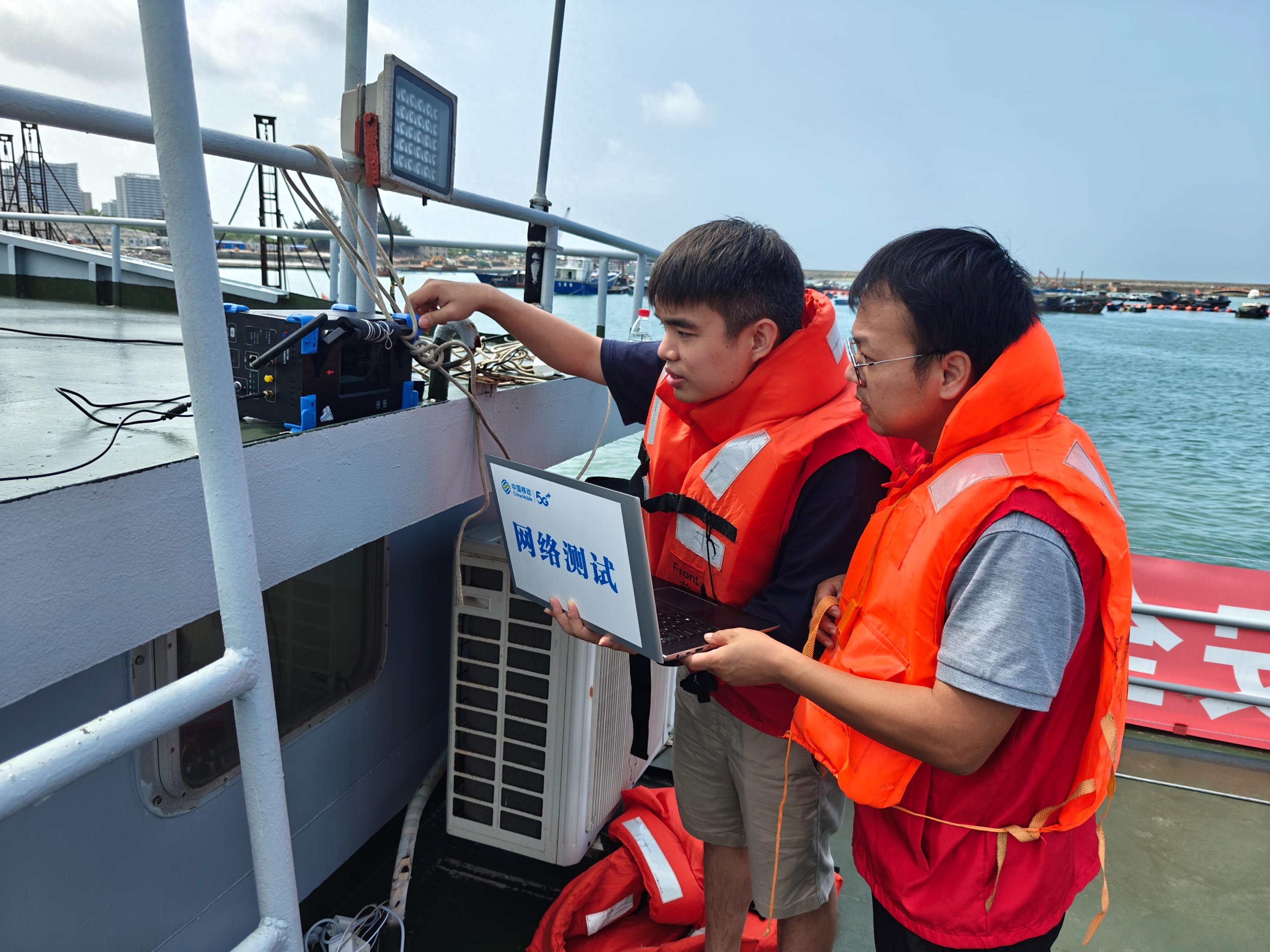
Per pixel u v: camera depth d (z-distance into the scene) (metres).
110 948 1.44
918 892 1.09
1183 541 16.33
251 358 1.24
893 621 1.07
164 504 0.97
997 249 1.04
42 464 0.94
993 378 1.01
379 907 1.97
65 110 0.89
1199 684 3.52
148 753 1.44
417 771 2.47
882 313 1.07
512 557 1.48
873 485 1.39
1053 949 2.19
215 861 1.65
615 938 2.02
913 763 1.06
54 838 1.31
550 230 2.38
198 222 0.71
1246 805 2.93
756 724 1.51
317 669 2.00
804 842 1.57
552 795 2.08
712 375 1.42
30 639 0.83
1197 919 2.32
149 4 0.67
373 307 1.63
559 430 2.15
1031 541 0.94
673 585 1.60
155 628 0.98
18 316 3.29
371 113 1.47
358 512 1.37
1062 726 1.03
